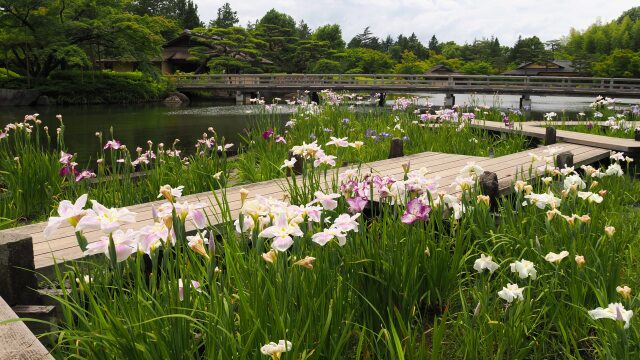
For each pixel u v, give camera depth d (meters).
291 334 1.82
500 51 83.56
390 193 2.64
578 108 26.48
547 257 2.32
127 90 33.00
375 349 2.31
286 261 1.93
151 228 1.73
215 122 18.41
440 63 71.31
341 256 2.49
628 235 3.34
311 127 9.01
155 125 17.39
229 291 2.08
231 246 2.33
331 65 47.50
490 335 2.21
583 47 85.88
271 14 71.12
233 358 1.65
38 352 1.54
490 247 3.16
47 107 27.02
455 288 2.85
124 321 1.87
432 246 2.70
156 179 5.43
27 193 4.97
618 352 1.99
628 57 54.22
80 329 1.98
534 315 2.47
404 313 2.41
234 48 43.06
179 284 1.88
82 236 1.60
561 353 2.39
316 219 2.00
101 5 32.28
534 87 26.52
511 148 8.21
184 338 1.77
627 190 5.07
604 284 2.36
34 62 32.50
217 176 2.53
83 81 31.36
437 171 5.48
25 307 2.34
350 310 2.27
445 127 8.61
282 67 50.03
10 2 26.89
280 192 4.58
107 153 11.05
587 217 2.57
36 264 2.71
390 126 9.39
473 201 3.19
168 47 45.75
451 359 2.39
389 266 2.40
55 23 29.34
